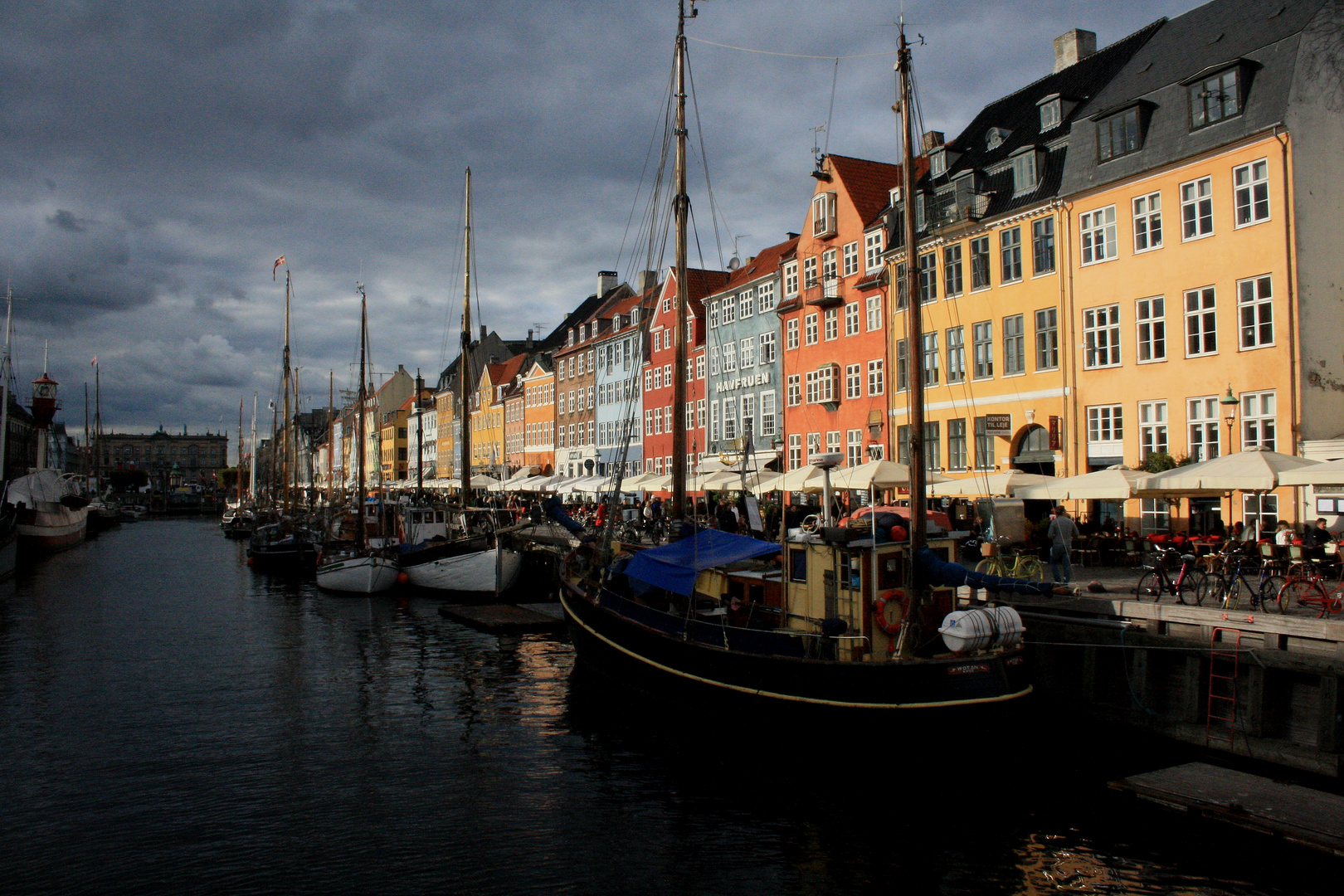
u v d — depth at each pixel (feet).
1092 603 54.80
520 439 298.56
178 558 204.33
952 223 117.08
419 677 73.87
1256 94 83.97
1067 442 101.81
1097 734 53.52
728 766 51.39
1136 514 92.43
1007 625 47.65
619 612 64.49
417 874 38.17
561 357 264.72
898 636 50.80
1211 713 48.39
